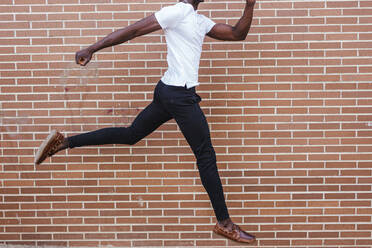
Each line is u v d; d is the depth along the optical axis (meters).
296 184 3.53
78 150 3.55
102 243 3.61
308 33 3.41
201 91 3.48
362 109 3.46
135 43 3.45
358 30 3.40
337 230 3.56
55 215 3.60
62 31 3.45
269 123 3.49
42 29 3.46
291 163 3.52
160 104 2.98
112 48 3.46
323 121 3.48
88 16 3.44
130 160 3.56
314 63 3.43
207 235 3.60
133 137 3.10
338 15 3.39
